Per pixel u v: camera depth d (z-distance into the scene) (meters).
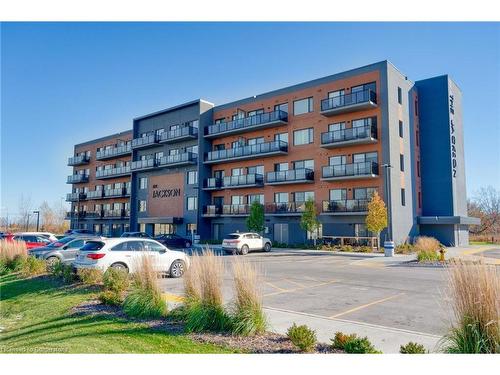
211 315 7.42
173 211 46.41
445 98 37.09
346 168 32.66
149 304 8.61
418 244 28.47
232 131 41.22
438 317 8.70
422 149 37.94
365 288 12.77
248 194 40.53
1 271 18.12
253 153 39.22
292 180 35.94
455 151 37.84
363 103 31.89
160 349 6.25
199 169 43.47
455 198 36.84
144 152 51.81
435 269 18.16
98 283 12.70
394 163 32.25
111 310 9.26
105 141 60.75
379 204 28.89
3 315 10.58
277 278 15.22
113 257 13.79
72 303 10.33
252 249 29.38
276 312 9.06
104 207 59.59
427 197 37.28
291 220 36.66
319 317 8.57
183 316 8.19
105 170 57.81
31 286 13.83
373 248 29.78
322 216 34.50
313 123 36.34
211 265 7.76
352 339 5.91
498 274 5.25
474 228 68.62
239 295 7.42
